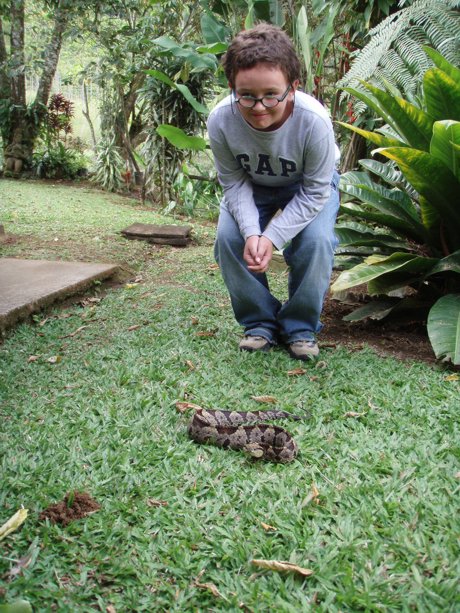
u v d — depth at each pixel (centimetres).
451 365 341
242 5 711
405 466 235
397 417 277
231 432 249
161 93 967
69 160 1355
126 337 374
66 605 165
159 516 201
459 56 477
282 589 171
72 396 292
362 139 629
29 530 192
